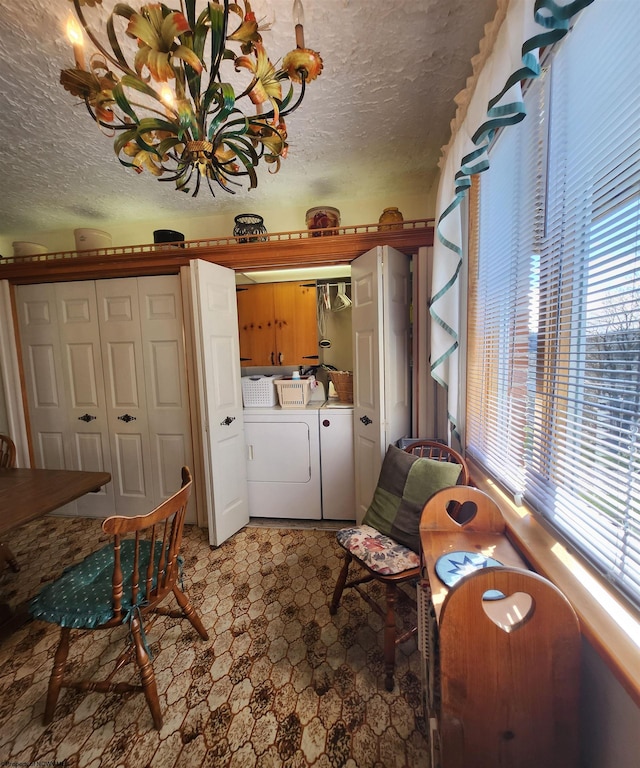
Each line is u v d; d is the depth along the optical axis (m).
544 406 0.97
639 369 0.64
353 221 2.39
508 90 0.76
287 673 1.23
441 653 0.68
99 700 1.17
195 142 0.91
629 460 0.66
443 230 1.37
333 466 2.32
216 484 2.07
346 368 2.80
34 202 2.30
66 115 1.43
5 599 1.68
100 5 0.99
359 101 1.42
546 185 0.93
